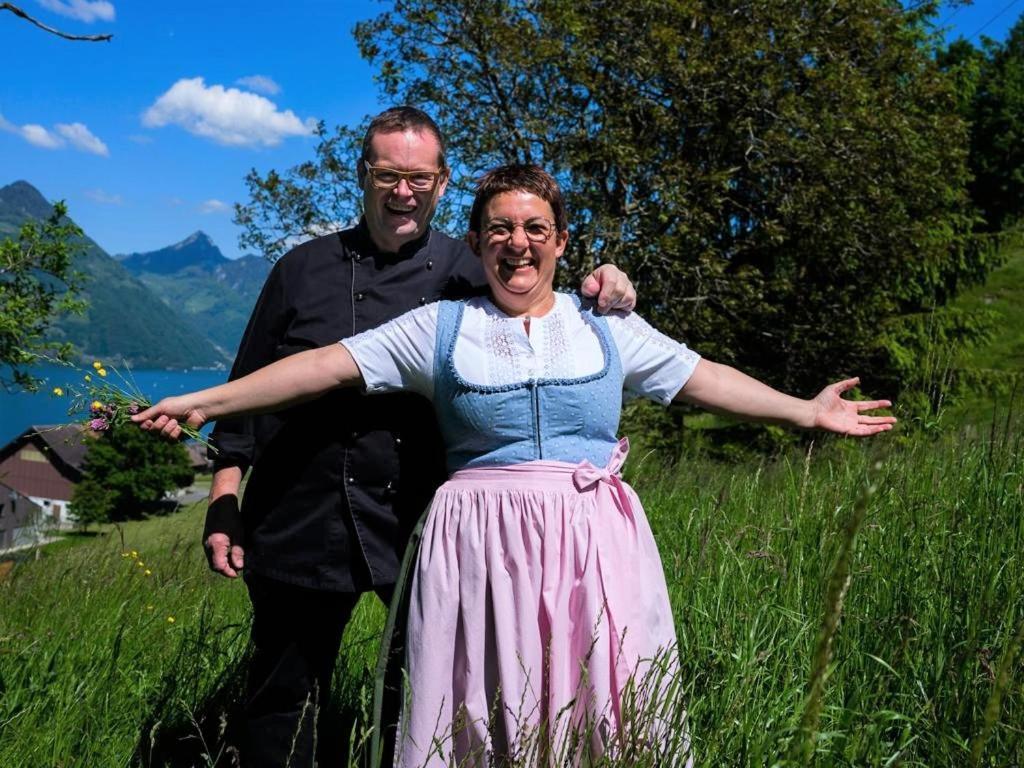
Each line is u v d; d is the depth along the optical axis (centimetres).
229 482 265
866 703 219
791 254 1738
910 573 262
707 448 1295
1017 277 2269
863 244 1697
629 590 223
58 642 333
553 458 228
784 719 218
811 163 1577
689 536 336
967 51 3016
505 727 212
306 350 257
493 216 233
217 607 445
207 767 262
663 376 243
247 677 292
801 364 1778
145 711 297
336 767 296
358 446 252
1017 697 205
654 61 1506
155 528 668
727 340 1598
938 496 304
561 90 1541
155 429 233
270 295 273
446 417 236
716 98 1574
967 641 218
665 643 225
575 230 1552
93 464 4494
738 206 1697
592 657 212
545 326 237
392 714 250
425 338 238
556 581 219
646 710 202
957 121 1812
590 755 202
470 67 1566
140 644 354
